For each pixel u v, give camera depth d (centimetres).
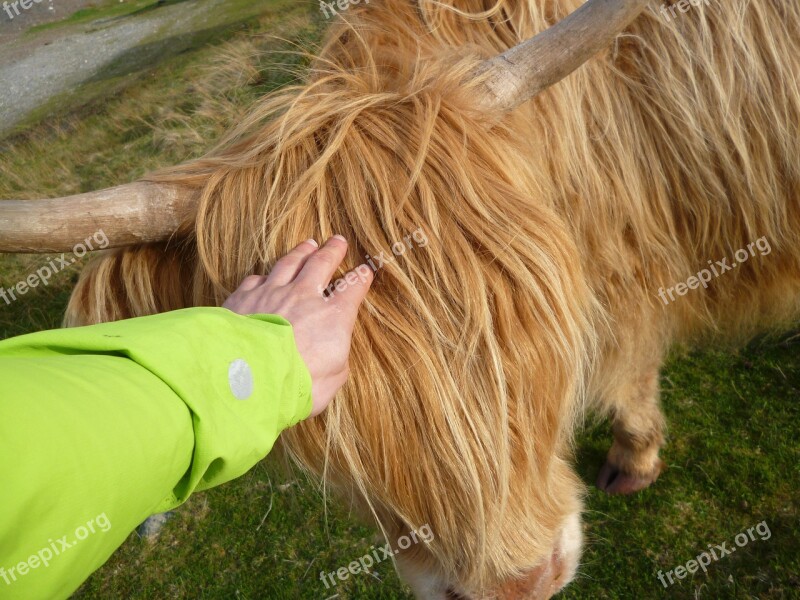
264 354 89
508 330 114
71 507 66
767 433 292
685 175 169
